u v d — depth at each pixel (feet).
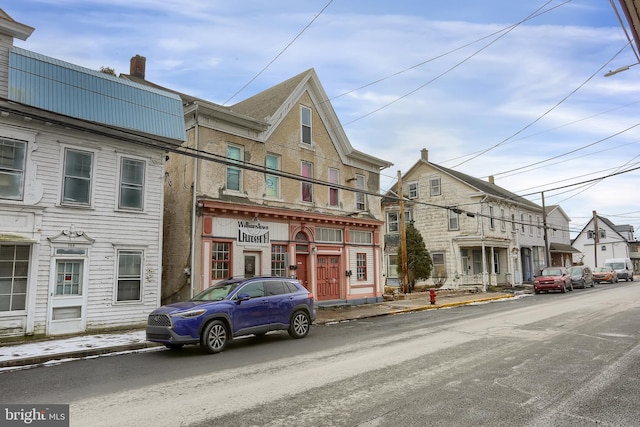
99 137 45.03
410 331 41.91
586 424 16.46
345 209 74.38
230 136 57.72
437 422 16.78
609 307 58.75
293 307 39.75
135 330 44.60
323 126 72.02
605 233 213.25
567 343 32.86
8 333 38.32
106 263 44.62
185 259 53.26
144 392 21.97
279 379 23.94
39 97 40.34
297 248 65.46
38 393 22.25
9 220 39.09
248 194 58.85
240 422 17.20
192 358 31.32
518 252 127.95
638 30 23.11
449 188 117.70
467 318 51.70
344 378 23.73
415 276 107.65
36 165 40.91
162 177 49.70
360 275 75.87
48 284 40.78
